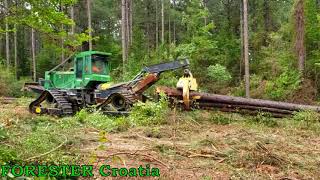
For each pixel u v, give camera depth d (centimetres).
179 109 1417
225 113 1509
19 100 2277
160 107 1318
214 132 1139
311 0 2748
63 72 1780
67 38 902
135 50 3153
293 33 2727
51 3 834
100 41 3762
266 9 4128
